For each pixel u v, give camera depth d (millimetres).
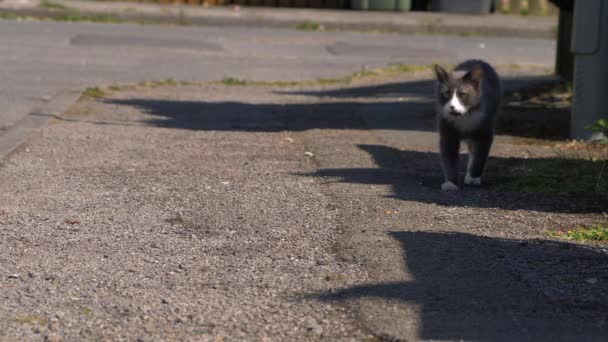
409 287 6172
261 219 7938
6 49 19141
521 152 11289
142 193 8852
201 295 6129
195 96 15234
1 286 6258
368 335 5480
